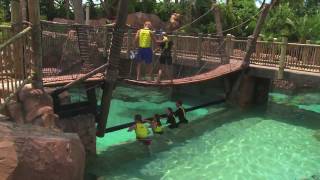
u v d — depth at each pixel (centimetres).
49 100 752
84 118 974
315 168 1015
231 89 1617
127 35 1505
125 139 1190
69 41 1020
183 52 1688
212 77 1369
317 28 2500
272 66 1527
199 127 1348
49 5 2883
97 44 1091
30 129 613
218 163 1028
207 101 1738
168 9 2952
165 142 1181
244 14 2859
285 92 2117
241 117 1494
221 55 1623
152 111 1562
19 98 732
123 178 912
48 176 537
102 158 1027
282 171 991
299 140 1240
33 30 756
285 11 2673
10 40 698
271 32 2619
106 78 973
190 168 989
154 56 1358
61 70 1012
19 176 501
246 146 1167
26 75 750
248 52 1551
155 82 1125
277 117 1516
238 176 953
